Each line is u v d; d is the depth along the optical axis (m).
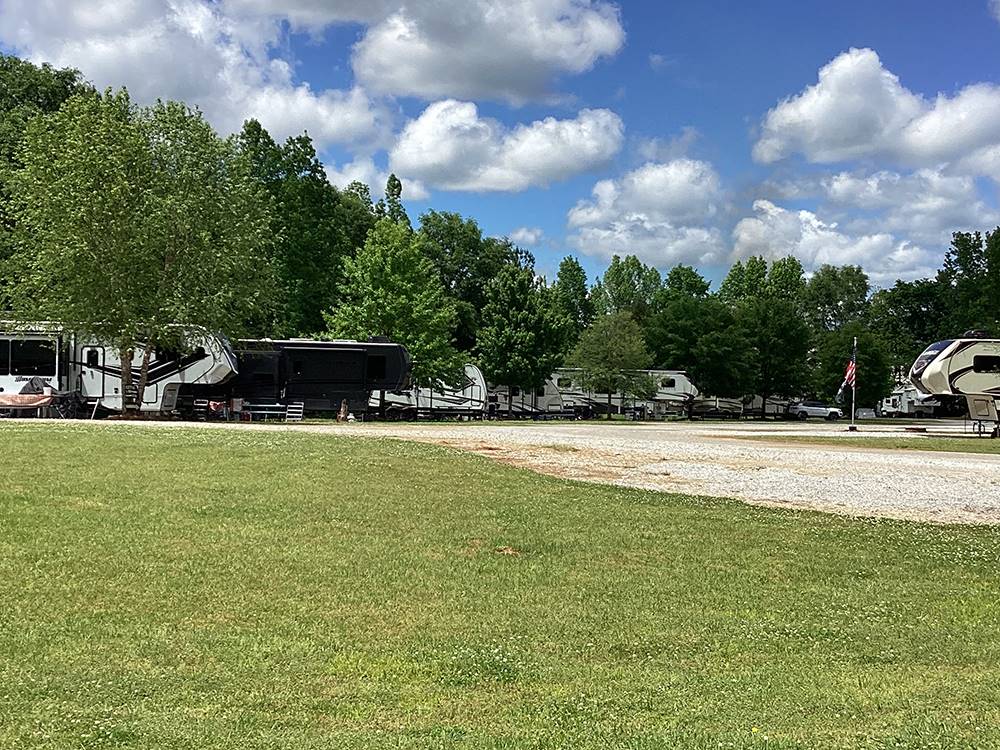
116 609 7.14
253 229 34.00
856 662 6.66
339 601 7.74
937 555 10.25
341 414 36.91
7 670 5.66
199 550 9.12
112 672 5.74
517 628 7.22
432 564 9.16
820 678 6.21
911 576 9.40
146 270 30.98
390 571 8.80
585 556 9.80
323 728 4.98
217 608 7.36
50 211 30.00
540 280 60.38
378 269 47.00
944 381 35.94
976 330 37.56
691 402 60.97
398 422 37.69
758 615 7.87
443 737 4.86
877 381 71.19
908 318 100.06
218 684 5.62
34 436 17.30
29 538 9.02
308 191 52.25
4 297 32.09
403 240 47.75
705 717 5.35
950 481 16.75
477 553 9.73
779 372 68.56
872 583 9.09
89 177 30.25
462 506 12.12
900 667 6.54
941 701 5.74
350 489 12.84
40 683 5.46
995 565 9.89
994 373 36.09
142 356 33.78
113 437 17.73
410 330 46.16
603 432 30.20
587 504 12.66
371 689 5.66
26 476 12.38
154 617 7.01
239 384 36.34
